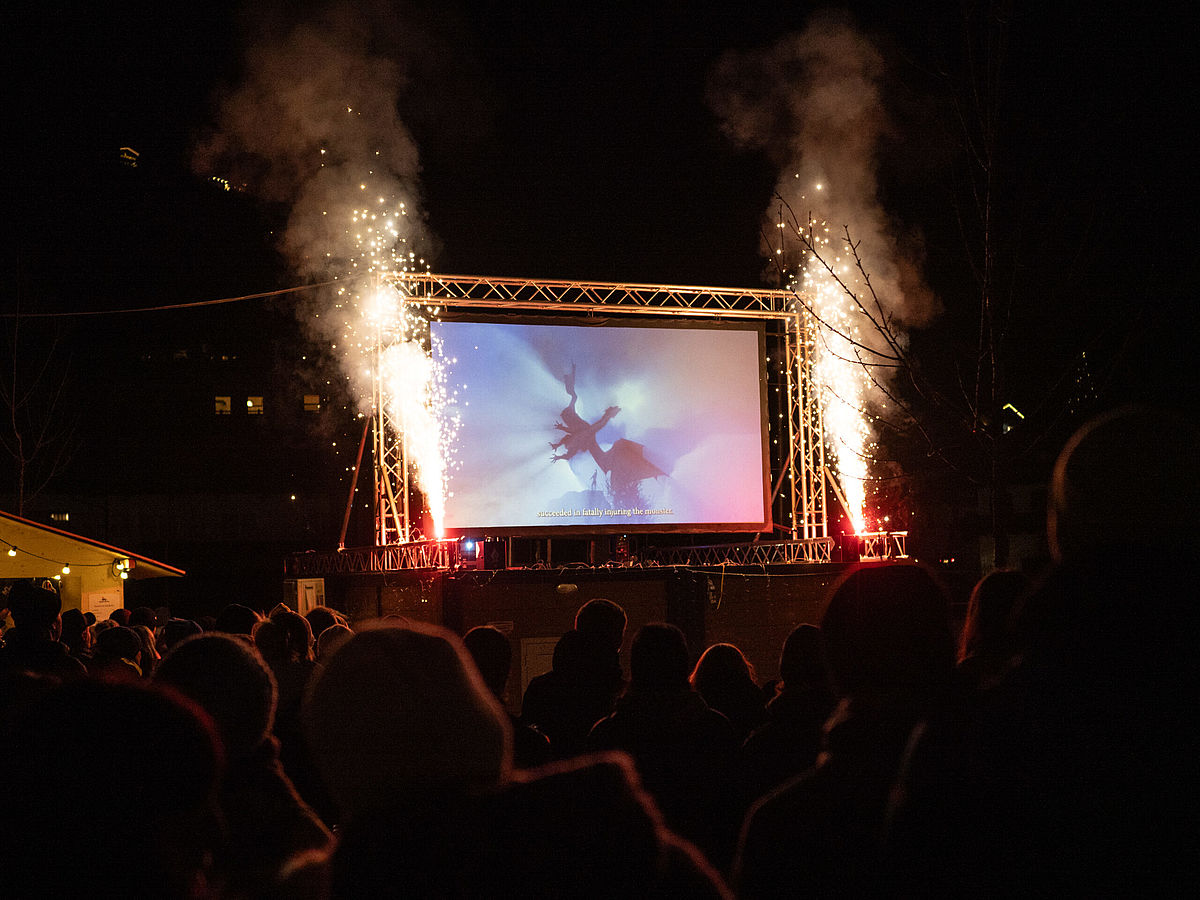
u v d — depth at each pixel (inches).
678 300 677.9
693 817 142.4
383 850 62.4
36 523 672.4
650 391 658.2
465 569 584.7
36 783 59.4
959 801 71.6
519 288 654.5
